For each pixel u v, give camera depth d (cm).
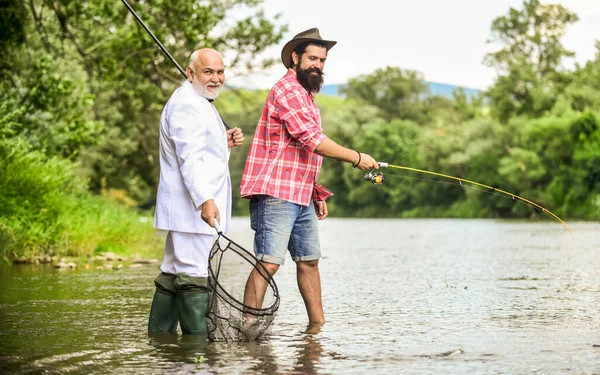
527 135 8969
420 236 3394
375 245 2562
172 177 690
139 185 5459
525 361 573
